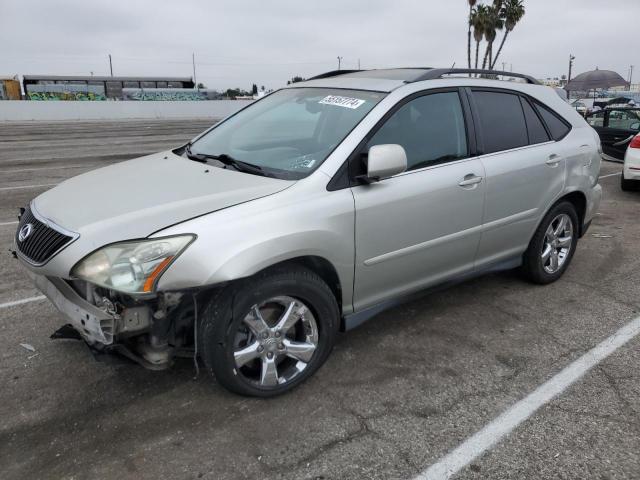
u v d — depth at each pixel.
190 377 3.35
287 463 2.64
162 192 3.06
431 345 3.79
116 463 2.63
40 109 34.09
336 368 3.47
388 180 3.40
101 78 47.41
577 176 4.72
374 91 3.67
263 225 2.84
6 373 3.38
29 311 4.24
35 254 2.91
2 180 10.15
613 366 3.53
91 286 2.76
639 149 8.77
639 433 2.88
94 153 14.83
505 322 4.15
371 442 2.79
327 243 3.07
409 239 3.52
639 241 6.29
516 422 2.96
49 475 2.55
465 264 4.04
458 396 3.20
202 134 4.33
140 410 3.03
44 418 2.96
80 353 3.62
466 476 2.58
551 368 3.51
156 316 2.74
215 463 2.63
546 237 4.73
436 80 3.84
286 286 2.97
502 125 4.20
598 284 4.93
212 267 2.66
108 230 2.70
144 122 32.06
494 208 4.04
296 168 3.26
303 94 4.06
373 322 4.12
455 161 3.79
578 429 2.91
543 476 2.58
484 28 34.66
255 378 3.12
